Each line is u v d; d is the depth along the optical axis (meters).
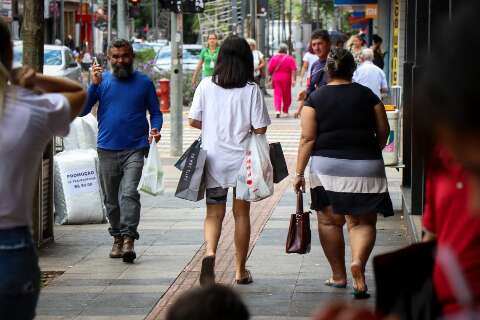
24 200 9.00
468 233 6.81
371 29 87.62
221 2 94.38
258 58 73.12
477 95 5.76
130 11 68.25
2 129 8.80
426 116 6.02
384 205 17.12
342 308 6.14
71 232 24.47
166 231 24.61
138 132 20.78
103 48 128.88
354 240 17.28
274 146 18.47
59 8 140.88
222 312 6.29
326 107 17.17
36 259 9.27
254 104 18.08
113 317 16.36
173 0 40.00
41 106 8.97
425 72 6.05
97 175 25.62
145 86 20.80
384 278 7.60
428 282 7.42
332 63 17.28
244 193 17.98
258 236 23.59
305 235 17.83
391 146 25.36
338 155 17.11
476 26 5.84
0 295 8.88
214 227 18.22
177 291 18.27
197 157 18.09
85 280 19.19
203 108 18.30
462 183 6.87
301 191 17.83
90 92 20.78
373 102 17.20
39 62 20.84
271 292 17.97
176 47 41.00
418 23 22.83
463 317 6.48
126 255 20.69
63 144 28.20
